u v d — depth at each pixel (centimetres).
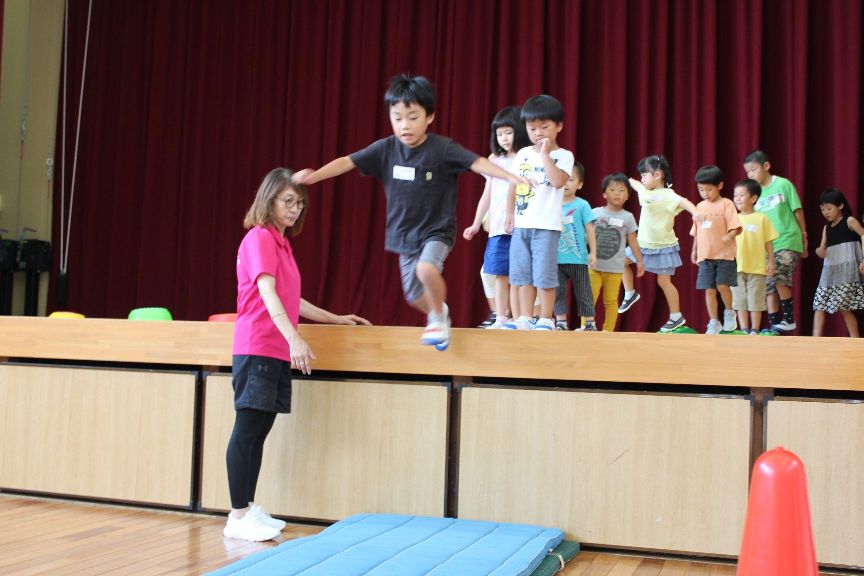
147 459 291
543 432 257
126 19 659
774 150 542
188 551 238
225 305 635
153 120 649
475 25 589
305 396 278
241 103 641
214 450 284
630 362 251
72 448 300
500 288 356
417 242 261
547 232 315
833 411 235
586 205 377
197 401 288
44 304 646
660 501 246
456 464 266
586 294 373
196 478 287
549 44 578
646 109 554
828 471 235
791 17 536
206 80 645
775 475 147
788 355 239
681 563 241
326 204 616
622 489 249
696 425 245
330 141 615
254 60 637
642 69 556
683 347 247
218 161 641
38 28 635
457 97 589
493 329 262
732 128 548
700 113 548
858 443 233
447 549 222
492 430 261
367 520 255
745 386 245
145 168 650
